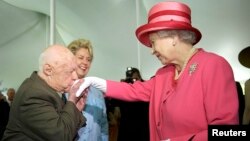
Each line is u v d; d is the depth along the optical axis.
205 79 1.39
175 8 1.53
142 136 3.40
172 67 1.70
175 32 1.51
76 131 1.53
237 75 4.62
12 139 1.48
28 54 4.62
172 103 1.47
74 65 1.62
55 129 1.40
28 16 4.66
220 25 4.64
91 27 4.98
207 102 1.36
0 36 4.48
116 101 3.44
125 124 3.44
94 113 1.88
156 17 1.55
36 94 1.46
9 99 4.20
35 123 1.42
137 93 1.82
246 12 4.47
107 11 4.91
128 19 5.01
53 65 1.56
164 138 1.53
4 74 4.44
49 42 4.32
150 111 1.70
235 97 1.37
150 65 5.04
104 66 5.08
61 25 4.84
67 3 4.71
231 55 4.71
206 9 4.56
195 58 1.51
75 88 1.60
